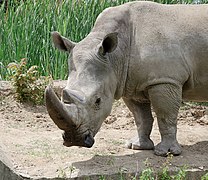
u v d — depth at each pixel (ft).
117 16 39.58
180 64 38.68
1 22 63.05
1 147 38.83
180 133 46.39
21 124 48.44
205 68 39.55
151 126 41.73
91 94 35.29
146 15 39.81
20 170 35.42
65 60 60.44
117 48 38.06
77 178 34.78
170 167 37.01
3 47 62.18
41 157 38.19
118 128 48.96
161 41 38.63
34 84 53.16
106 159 38.24
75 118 33.94
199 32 39.27
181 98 39.22
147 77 38.45
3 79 60.23
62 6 63.31
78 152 39.73
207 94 40.65
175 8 40.55
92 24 62.95
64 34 61.77
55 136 44.37
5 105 51.70
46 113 51.49
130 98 40.63
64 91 34.37
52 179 34.40
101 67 36.60
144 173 33.65
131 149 41.16
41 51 62.39
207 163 38.17
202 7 40.78
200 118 51.96
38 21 63.05
